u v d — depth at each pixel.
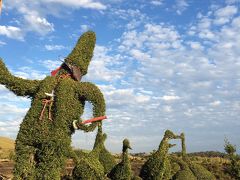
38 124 11.42
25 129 11.47
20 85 11.83
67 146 11.61
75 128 11.66
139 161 38.09
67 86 11.66
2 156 40.53
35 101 11.56
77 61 12.24
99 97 12.07
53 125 11.46
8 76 11.79
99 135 15.18
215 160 40.44
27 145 11.50
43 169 11.35
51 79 11.77
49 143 11.32
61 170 11.66
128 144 16.94
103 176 13.13
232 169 24.48
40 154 11.45
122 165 16.73
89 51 12.53
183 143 23.02
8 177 16.84
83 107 12.20
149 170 18.08
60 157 11.48
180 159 21.23
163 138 18.69
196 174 22.34
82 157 13.03
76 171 12.62
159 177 17.81
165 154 18.34
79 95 11.98
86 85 12.03
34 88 11.91
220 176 30.67
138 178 17.72
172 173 20.62
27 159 11.44
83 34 12.62
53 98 11.59
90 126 11.84
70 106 11.66
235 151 24.62
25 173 11.34
